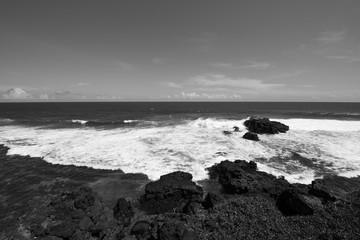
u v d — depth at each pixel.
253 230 10.29
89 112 68.62
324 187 13.70
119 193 14.94
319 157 21.41
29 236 10.62
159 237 9.86
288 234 9.99
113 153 22.25
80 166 19.34
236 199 13.30
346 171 18.23
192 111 70.94
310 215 11.46
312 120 39.25
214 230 10.41
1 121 45.72
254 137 27.19
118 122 42.00
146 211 12.99
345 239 9.47
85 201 13.05
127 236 10.55
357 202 12.60
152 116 52.81
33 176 17.62
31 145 25.59
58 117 53.38
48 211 12.53
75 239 10.44
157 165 19.23
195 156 21.38
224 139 27.45
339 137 28.41
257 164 19.64
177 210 12.93
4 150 23.98
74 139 27.89
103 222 11.64
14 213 12.55
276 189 14.46
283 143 25.91
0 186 15.98
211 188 15.65
